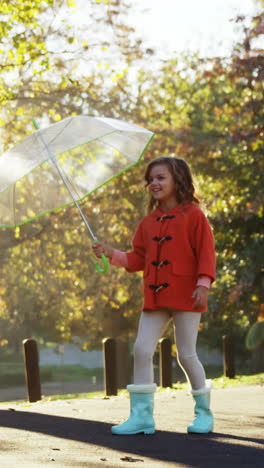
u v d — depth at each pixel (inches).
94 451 139.3
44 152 155.6
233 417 186.9
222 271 727.1
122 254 172.1
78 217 687.1
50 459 131.1
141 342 161.8
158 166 167.2
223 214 650.2
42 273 748.0
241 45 598.9
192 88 770.2
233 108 610.2
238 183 660.7
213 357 1357.0
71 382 1233.4
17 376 1314.0
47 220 695.7
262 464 124.8
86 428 171.8
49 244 702.5
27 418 194.4
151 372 162.7
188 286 160.7
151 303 161.8
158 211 169.6
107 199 678.5
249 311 738.8
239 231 708.7
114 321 927.0
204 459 129.6
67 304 832.9
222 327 966.4
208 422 161.2
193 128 747.4
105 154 174.1
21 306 868.0
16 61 521.0
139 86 701.9
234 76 582.2
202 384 163.0
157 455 133.9
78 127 157.5
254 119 614.9
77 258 731.4
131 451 138.6
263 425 171.0
